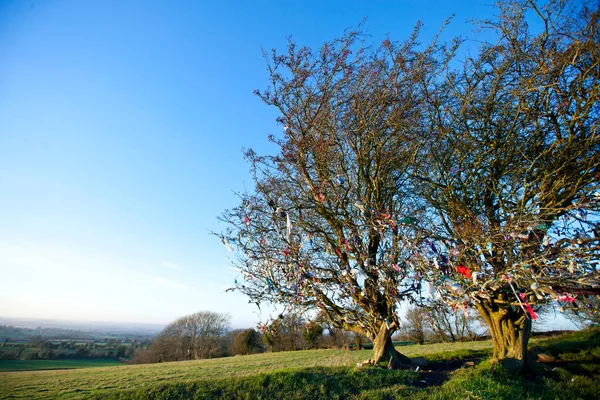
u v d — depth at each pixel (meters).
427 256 7.14
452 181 8.84
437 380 8.34
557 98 7.44
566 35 6.96
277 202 9.20
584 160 6.91
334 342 24.70
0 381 14.78
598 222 6.71
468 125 8.84
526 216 6.86
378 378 7.96
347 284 8.83
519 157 8.35
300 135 8.76
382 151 9.12
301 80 8.53
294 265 8.31
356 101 8.41
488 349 12.45
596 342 10.31
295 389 7.57
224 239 8.16
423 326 20.39
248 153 9.45
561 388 6.79
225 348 39.00
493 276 6.65
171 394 7.68
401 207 9.62
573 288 5.72
